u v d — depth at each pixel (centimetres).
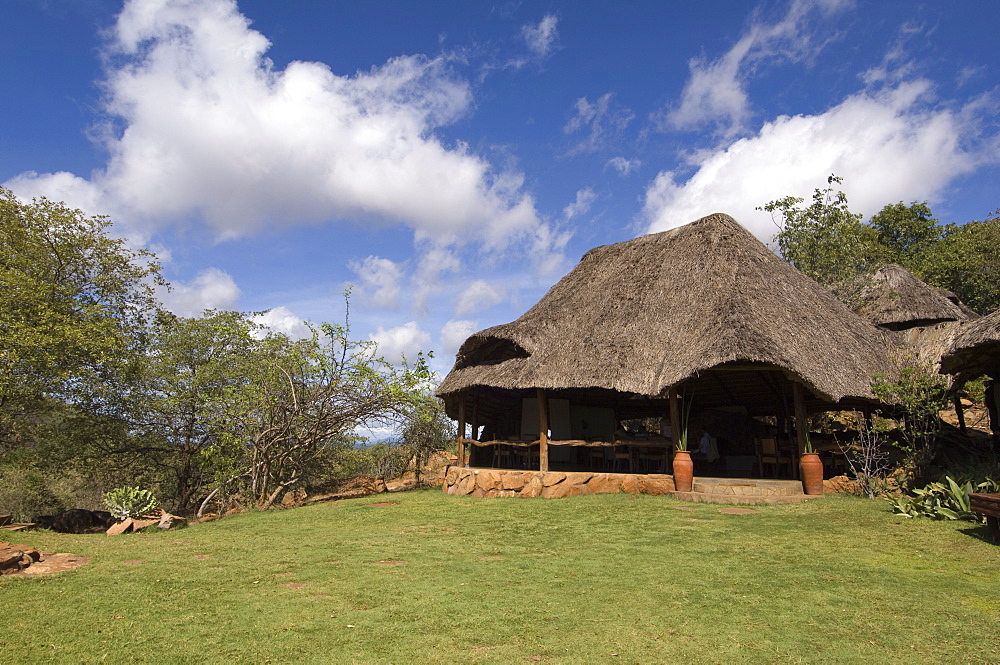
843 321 1689
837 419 1969
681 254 1648
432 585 638
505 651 454
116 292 1894
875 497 1212
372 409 1574
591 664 430
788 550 783
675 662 434
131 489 1252
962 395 1557
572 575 675
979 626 497
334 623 516
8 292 1530
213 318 2011
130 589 626
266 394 1512
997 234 2777
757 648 457
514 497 1393
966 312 2295
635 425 2428
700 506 1152
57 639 477
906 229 3622
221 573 702
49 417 1812
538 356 1488
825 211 2694
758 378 1778
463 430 1641
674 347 1318
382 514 1191
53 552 838
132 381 1880
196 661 435
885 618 519
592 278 1855
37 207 1700
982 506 786
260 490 1602
